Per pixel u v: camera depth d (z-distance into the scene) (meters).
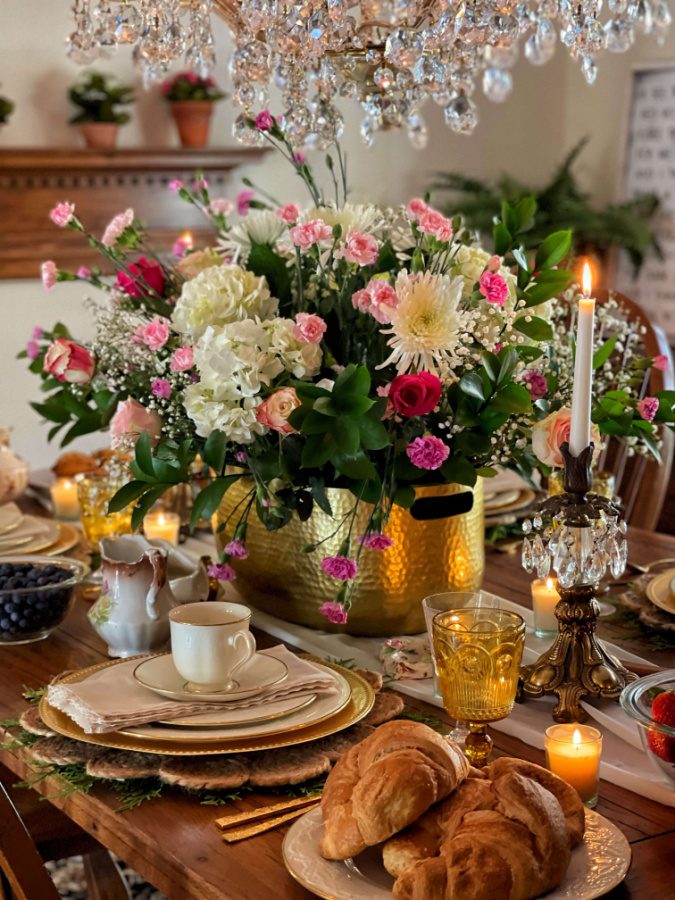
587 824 0.90
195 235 3.65
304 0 1.48
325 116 1.59
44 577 1.45
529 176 4.44
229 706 1.11
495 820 0.81
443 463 1.28
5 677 1.32
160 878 0.94
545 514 1.13
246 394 1.24
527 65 4.35
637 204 4.12
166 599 1.35
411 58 1.46
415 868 0.80
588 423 1.12
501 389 1.27
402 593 1.36
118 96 3.39
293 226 1.42
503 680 1.00
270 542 1.41
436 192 4.17
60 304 3.47
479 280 1.30
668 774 0.98
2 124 3.25
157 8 1.65
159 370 1.38
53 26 3.38
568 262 1.54
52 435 1.64
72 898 2.14
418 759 0.84
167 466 1.31
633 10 1.71
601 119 4.36
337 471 1.29
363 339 1.37
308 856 0.87
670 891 0.86
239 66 1.59
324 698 1.15
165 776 1.02
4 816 1.02
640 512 2.04
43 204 3.37
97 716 1.08
